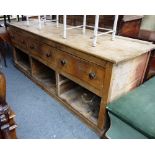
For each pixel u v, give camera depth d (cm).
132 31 179
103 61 104
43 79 192
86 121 138
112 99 117
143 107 105
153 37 177
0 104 78
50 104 164
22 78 209
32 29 174
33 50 176
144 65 135
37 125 139
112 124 116
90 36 150
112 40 138
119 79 113
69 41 132
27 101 167
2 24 322
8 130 78
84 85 126
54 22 216
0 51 264
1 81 74
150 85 129
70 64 131
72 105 151
